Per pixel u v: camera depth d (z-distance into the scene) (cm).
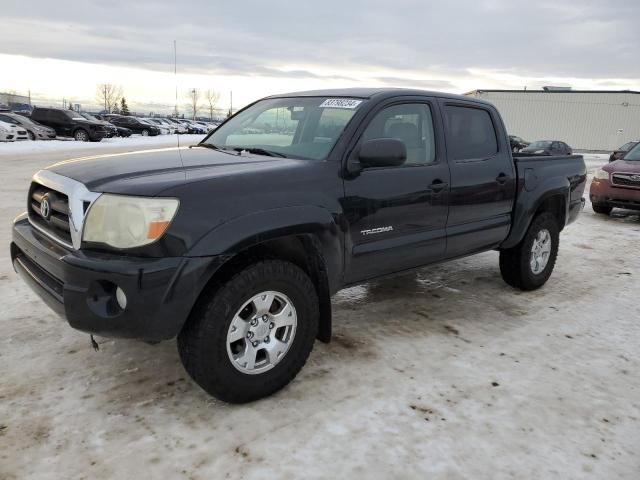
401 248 361
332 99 375
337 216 314
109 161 321
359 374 327
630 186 909
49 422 268
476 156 422
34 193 321
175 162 315
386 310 439
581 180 546
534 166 475
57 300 266
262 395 292
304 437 262
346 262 330
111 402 288
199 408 285
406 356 353
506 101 5053
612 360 359
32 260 305
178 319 257
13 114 2483
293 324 298
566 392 314
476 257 627
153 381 311
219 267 265
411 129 377
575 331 407
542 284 509
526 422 281
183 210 257
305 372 328
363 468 241
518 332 401
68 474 232
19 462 238
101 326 255
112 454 246
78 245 264
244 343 283
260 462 243
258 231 273
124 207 254
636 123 4653
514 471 242
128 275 246
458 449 257
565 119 4891
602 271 586
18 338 360
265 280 279
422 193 368
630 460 253
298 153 340
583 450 259
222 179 277
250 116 418
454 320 422
